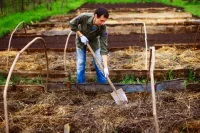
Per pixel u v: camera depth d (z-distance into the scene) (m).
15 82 6.77
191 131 4.58
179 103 5.28
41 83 6.64
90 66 7.60
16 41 11.47
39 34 12.30
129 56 8.34
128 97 5.63
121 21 13.77
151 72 3.78
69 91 5.86
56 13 19.06
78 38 5.78
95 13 5.01
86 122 4.78
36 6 20.77
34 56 8.64
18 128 4.70
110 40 11.17
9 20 14.70
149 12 18.38
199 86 5.73
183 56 8.11
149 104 5.25
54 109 5.24
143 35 11.77
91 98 5.65
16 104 5.46
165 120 4.75
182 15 16.23
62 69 7.53
